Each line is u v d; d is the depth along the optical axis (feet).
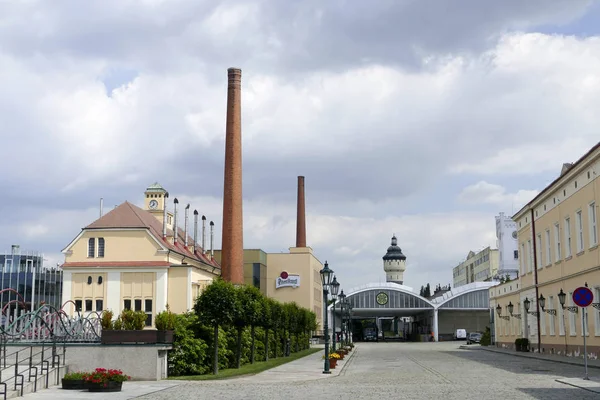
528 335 188.24
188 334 102.78
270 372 113.19
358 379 95.35
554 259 159.33
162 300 214.07
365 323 456.45
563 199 151.33
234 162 222.69
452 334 397.39
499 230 434.30
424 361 148.05
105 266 216.95
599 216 127.24
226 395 70.59
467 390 73.67
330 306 368.27
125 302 215.92
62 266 218.59
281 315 167.32
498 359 150.41
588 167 132.98
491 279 438.81
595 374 96.48
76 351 89.97
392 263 574.97
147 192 282.77
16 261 329.11
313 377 100.83
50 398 67.46
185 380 91.61
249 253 338.54
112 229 219.41
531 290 181.98
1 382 67.36
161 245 217.36
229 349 125.39
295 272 355.36
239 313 108.37
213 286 107.65
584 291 87.76
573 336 145.28
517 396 65.98
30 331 95.09
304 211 361.71
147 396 69.72
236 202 222.89
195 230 269.23
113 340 90.68
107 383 74.38
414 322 488.85
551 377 91.20
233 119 224.12
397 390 75.00
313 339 309.22
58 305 342.44
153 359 90.48
